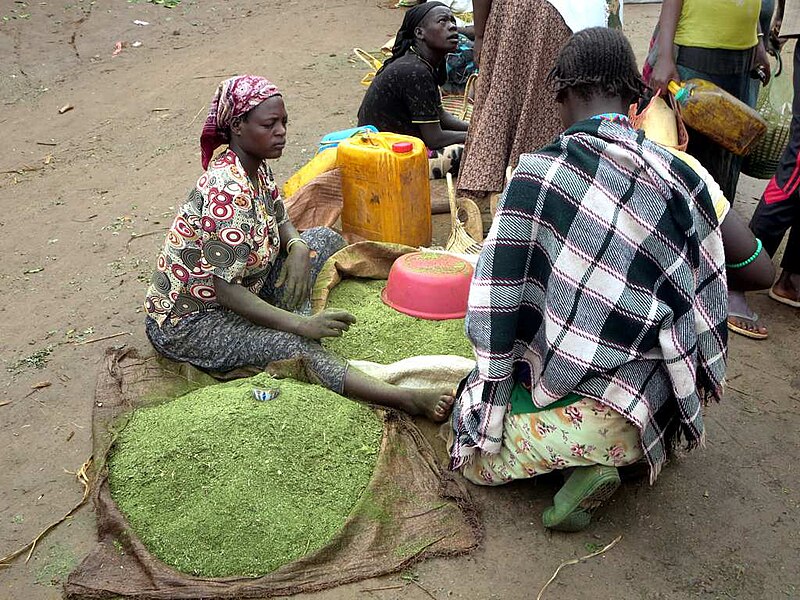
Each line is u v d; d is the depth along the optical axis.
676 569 2.44
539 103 3.75
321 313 3.12
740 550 2.51
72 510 2.67
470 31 6.20
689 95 3.61
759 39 4.26
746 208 4.87
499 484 2.72
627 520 2.64
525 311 2.39
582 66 2.24
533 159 2.26
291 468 2.64
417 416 3.05
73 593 2.32
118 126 6.58
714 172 3.92
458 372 3.10
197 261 3.13
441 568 2.43
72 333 3.76
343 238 4.12
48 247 4.65
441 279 3.46
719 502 2.71
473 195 4.02
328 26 9.18
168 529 2.48
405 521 2.55
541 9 3.62
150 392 3.18
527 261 2.31
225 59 8.15
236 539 2.45
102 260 4.48
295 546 2.44
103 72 7.90
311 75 7.57
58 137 6.43
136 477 2.65
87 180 5.61
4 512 2.68
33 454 2.96
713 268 2.28
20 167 5.88
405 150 4.02
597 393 2.31
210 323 3.22
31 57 8.10
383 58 7.82
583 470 2.44
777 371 3.42
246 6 9.98
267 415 2.77
